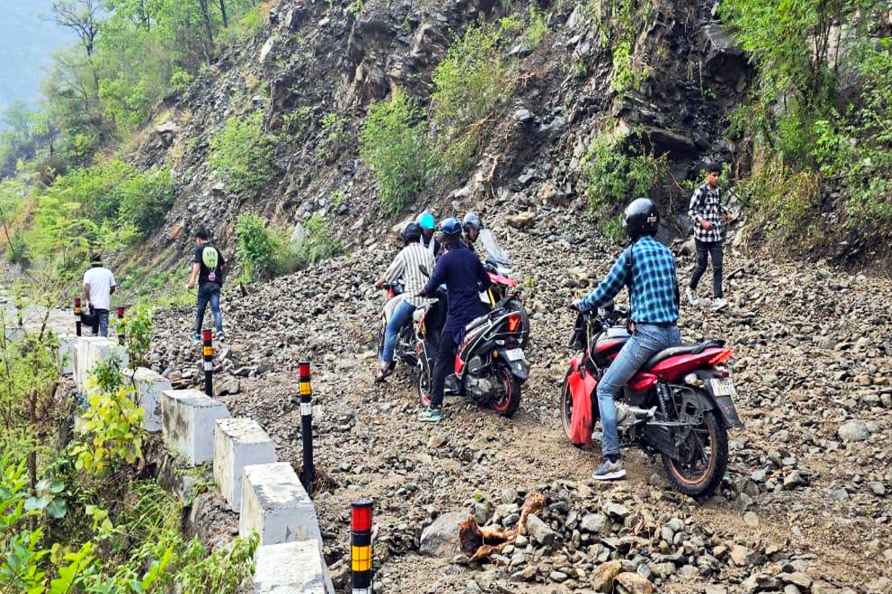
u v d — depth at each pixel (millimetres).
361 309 13250
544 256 13820
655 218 6172
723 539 5195
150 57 46156
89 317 13758
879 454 6406
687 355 5715
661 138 14742
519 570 4961
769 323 10117
